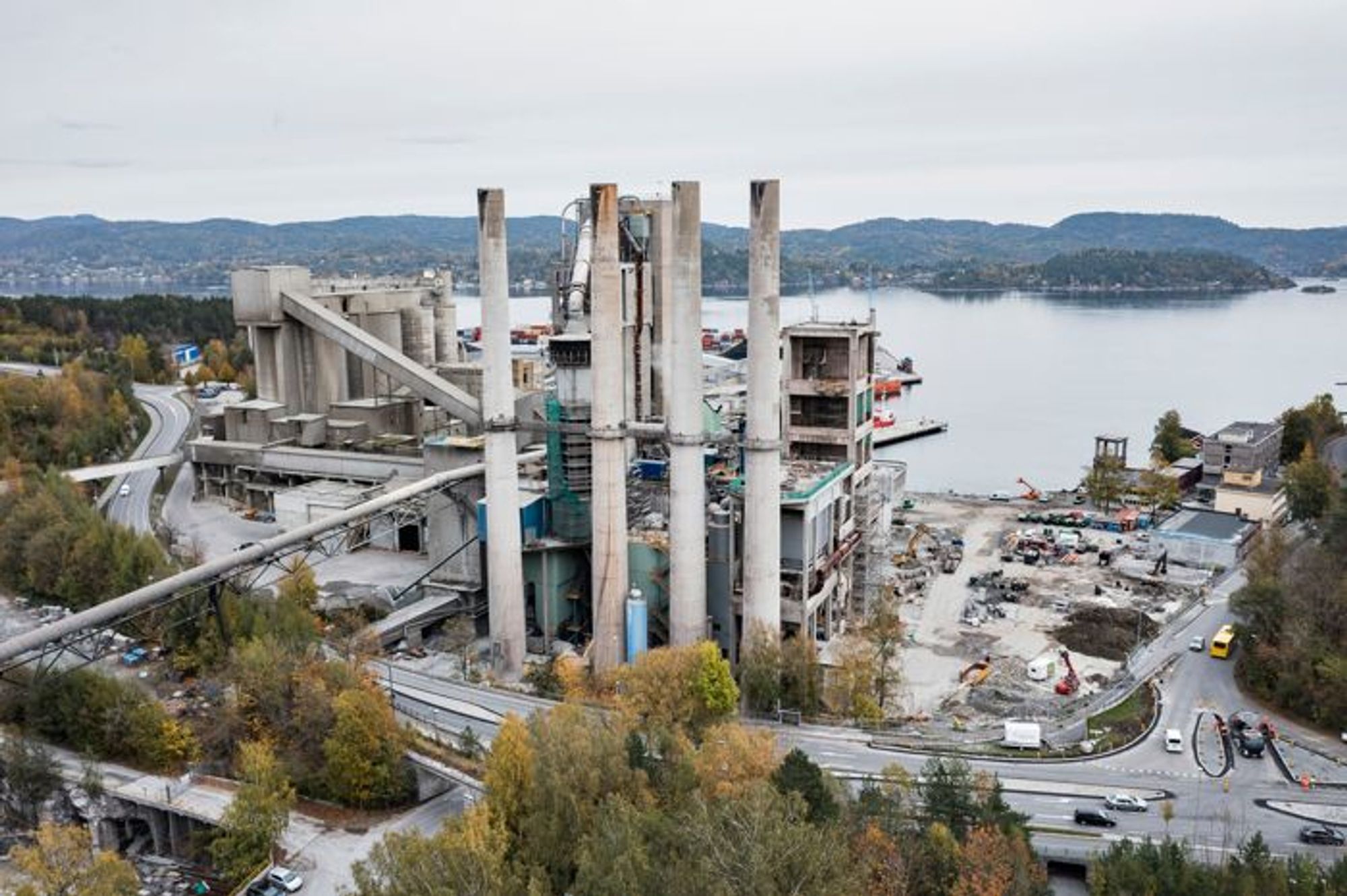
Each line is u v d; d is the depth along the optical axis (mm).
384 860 73812
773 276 123000
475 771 100125
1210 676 133875
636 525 148625
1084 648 149250
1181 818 96688
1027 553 190375
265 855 92875
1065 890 86938
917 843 78438
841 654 131375
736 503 135875
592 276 129750
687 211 122875
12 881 96250
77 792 106500
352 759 100562
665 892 66500
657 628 142000
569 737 86812
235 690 113062
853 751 109375
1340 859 82438
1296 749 113062
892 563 187875
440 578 160000
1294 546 169750
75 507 175125
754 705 120375
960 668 143125
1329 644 124625
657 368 166875
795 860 68375
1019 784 103062
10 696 118938
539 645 146625
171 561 158375
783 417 159500
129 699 113938
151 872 100438
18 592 166500
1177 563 182625
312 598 148250
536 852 79688
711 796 83938
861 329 155125
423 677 129875
